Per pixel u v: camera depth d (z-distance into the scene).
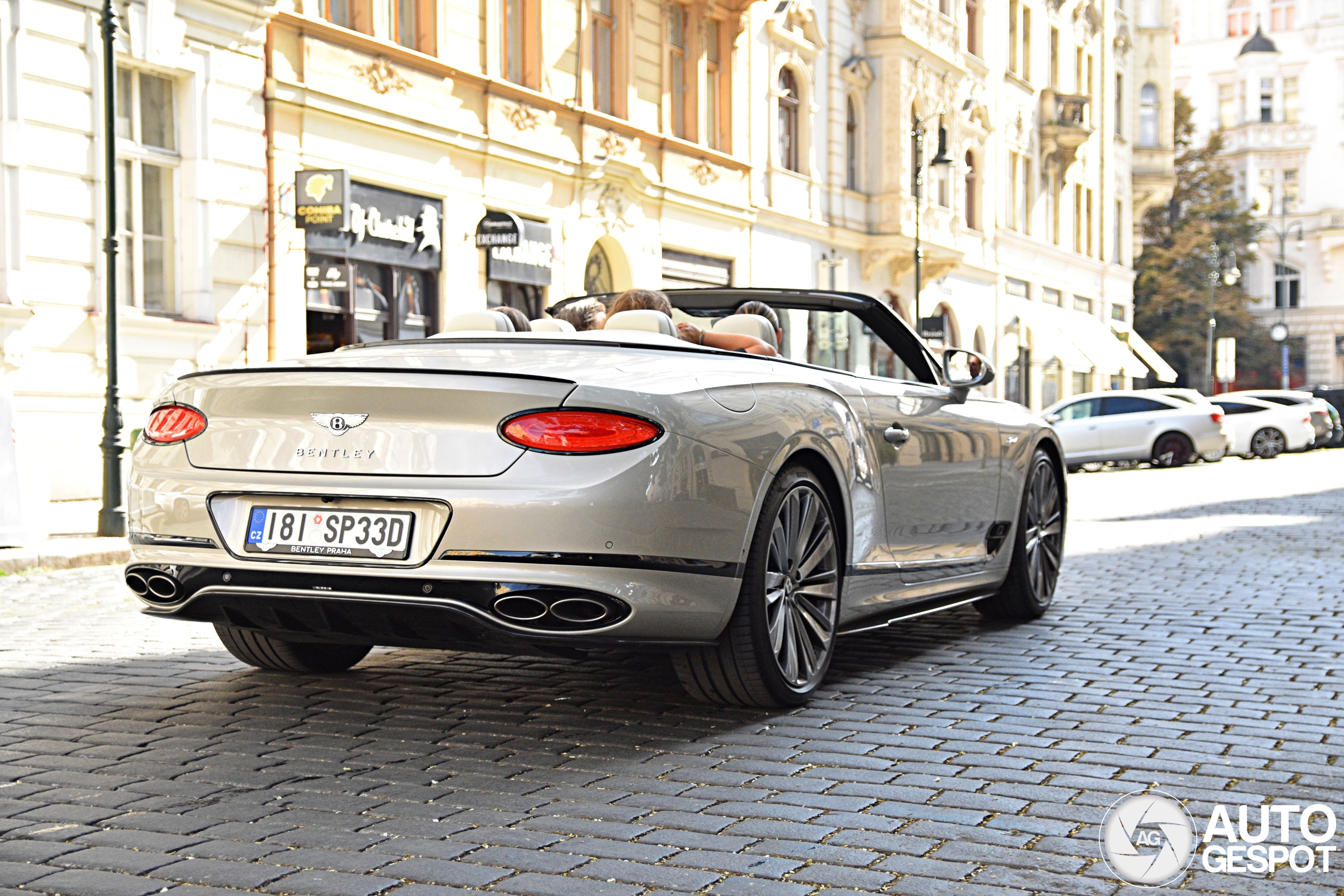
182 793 3.63
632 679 5.18
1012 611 6.71
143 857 3.10
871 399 5.23
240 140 14.80
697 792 3.67
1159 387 58.72
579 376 4.02
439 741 4.22
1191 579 8.45
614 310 5.62
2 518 10.02
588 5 20.50
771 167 25.84
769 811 3.50
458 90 17.84
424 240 17.30
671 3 22.80
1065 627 6.61
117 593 8.27
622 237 21.45
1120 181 47.09
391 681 5.13
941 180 32.81
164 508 4.20
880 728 4.44
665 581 3.98
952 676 5.34
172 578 4.19
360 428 4.02
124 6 13.45
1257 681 5.25
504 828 3.34
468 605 3.85
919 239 26.70
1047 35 40.56
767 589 4.47
